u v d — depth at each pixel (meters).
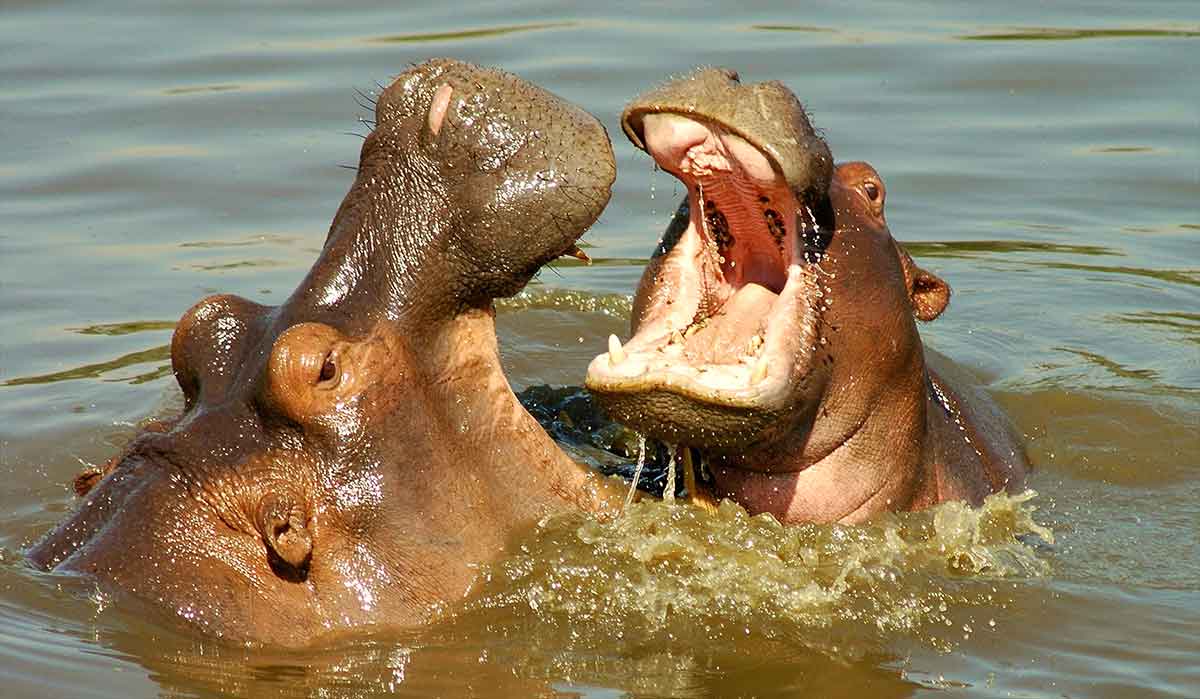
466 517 16.92
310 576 16.34
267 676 15.63
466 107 16.67
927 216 30.75
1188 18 38.66
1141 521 20.59
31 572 16.86
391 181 16.86
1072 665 16.44
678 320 18.34
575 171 16.61
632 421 17.09
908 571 18.39
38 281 27.53
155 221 29.78
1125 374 25.62
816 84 34.66
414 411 16.70
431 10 39.16
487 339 17.27
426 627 16.44
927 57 36.25
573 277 28.97
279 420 16.36
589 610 16.97
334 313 16.64
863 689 15.88
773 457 18.95
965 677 16.17
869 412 19.14
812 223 18.33
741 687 15.87
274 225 29.81
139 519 16.61
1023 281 29.02
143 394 23.92
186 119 33.47
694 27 37.72
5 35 37.62
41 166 31.53
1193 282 28.88
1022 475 22.19
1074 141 32.97
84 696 14.97
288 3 39.75
